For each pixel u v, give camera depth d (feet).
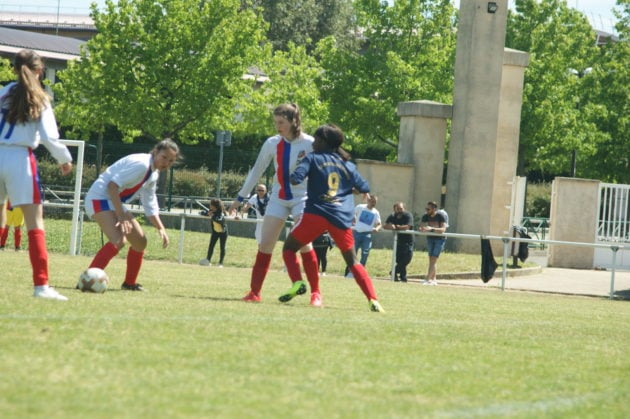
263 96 467.93
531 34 416.87
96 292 85.46
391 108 394.11
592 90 419.74
